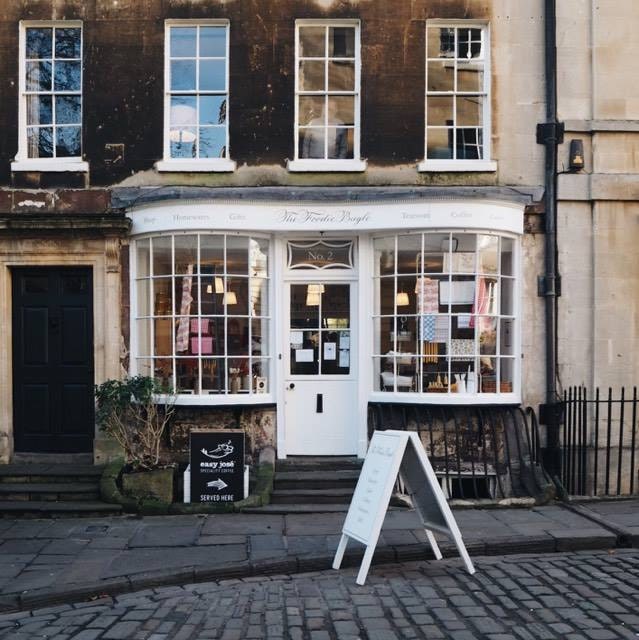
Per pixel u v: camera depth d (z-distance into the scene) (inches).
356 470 338.3
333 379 353.4
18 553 252.5
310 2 354.0
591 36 354.6
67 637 187.2
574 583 222.2
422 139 353.4
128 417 332.5
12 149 354.6
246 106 352.8
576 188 351.3
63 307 354.6
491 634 182.4
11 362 352.2
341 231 345.7
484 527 280.2
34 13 355.3
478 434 338.3
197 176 351.3
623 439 352.2
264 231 343.9
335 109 358.3
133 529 281.7
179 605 208.5
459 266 340.5
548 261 348.8
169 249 343.9
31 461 348.5
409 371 345.7
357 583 222.2
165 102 354.9
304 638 183.0
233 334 345.1
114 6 354.9
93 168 352.5
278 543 260.2
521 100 354.6
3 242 346.9
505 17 354.9
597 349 350.3
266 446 346.0
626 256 353.1
